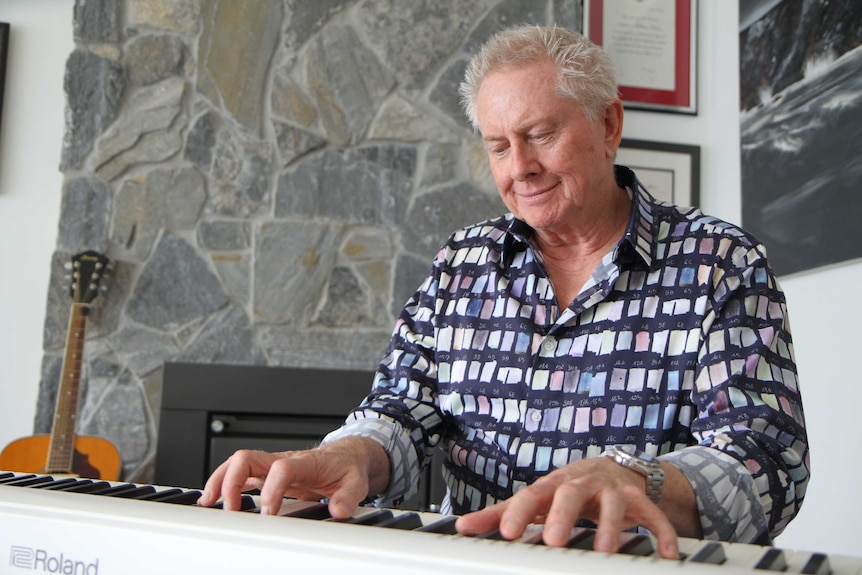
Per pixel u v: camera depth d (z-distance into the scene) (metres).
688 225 1.19
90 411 2.89
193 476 2.82
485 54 1.21
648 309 1.15
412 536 0.57
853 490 2.18
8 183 3.02
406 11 3.18
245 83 3.08
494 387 1.20
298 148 3.07
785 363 1.04
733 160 3.02
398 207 3.09
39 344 2.97
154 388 2.92
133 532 0.60
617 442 1.11
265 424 2.91
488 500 1.18
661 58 3.19
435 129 3.13
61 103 3.08
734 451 0.88
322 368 2.96
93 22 3.02
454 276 1.32
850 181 2.15
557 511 0.59
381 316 3.04
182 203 3.00
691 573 0.48
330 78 3.12
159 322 2.94
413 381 1.25
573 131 1.15
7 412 2.94
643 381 1.12
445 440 1.27
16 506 0.67
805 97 2.38
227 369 2.89
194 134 3.04
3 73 3.04
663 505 0.79
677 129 3.18
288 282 3.01
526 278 1.25
